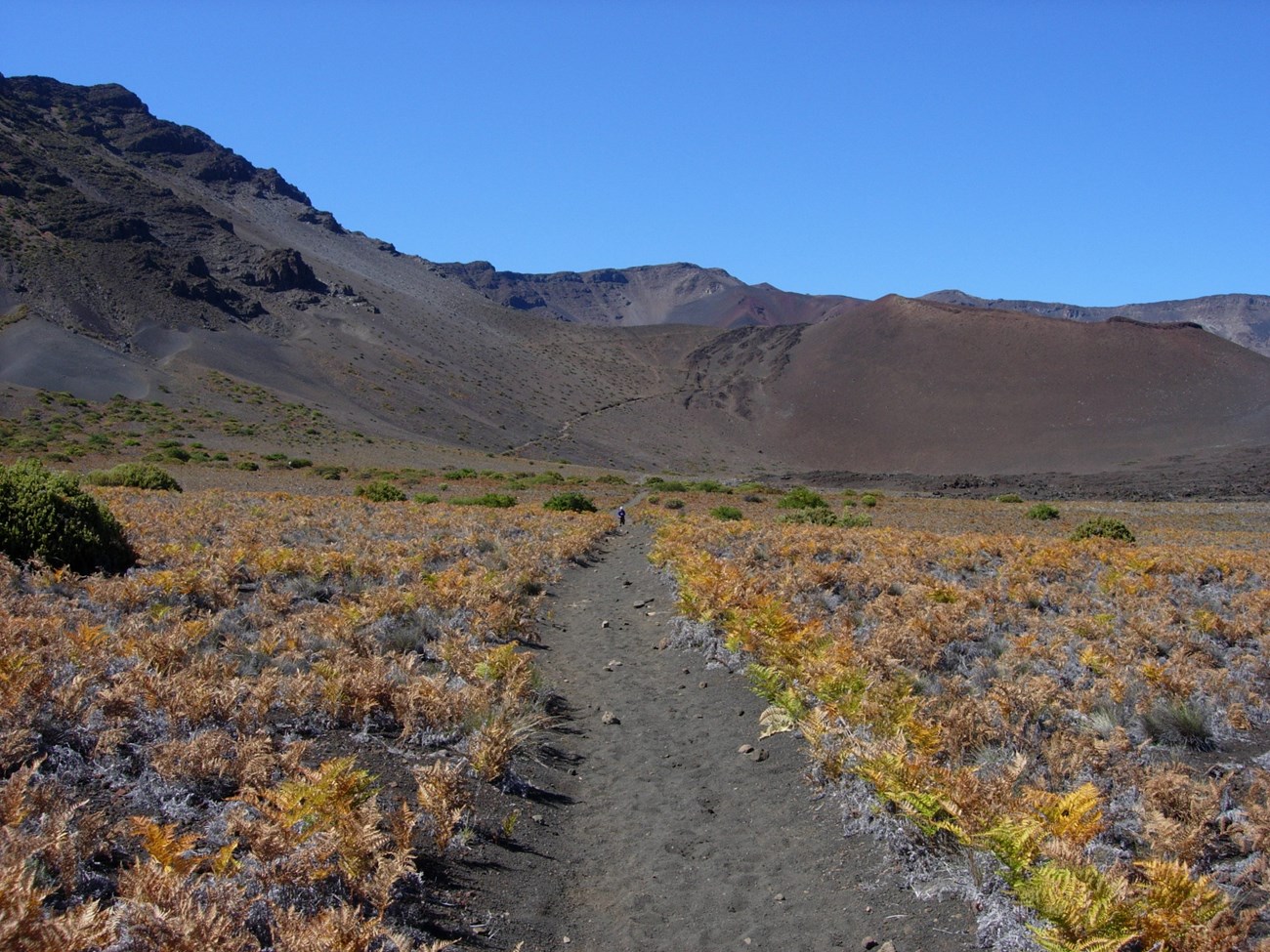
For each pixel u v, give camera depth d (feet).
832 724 27.17
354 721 27.07
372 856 18.10
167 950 13.61
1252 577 61.36
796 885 20.44
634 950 18.24
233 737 23.79
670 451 593.01
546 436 545.44
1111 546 77.51
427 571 55.42
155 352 470.80
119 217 599.57
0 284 464.65
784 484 434.30
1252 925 17.28
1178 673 31.81
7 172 603.67
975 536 89.92
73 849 15.89
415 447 387.96
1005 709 27.17
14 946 12.70
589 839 23.24
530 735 29.17
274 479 203.41
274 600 42.01
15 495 47.37
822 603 47.60
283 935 14.48
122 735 22.08
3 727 20.88
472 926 17.99
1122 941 15.19
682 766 28.04
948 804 19.75
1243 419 609.42
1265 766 25.82
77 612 35.55
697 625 44.21
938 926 17.88
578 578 66.95
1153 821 19.92
